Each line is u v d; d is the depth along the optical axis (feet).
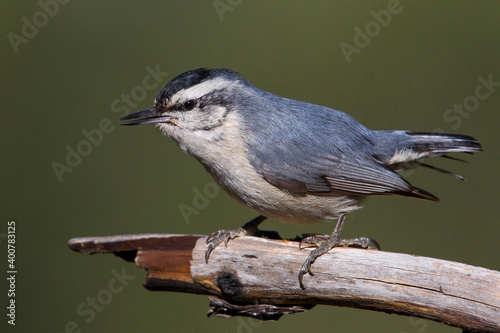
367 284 21.08
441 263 19.92
